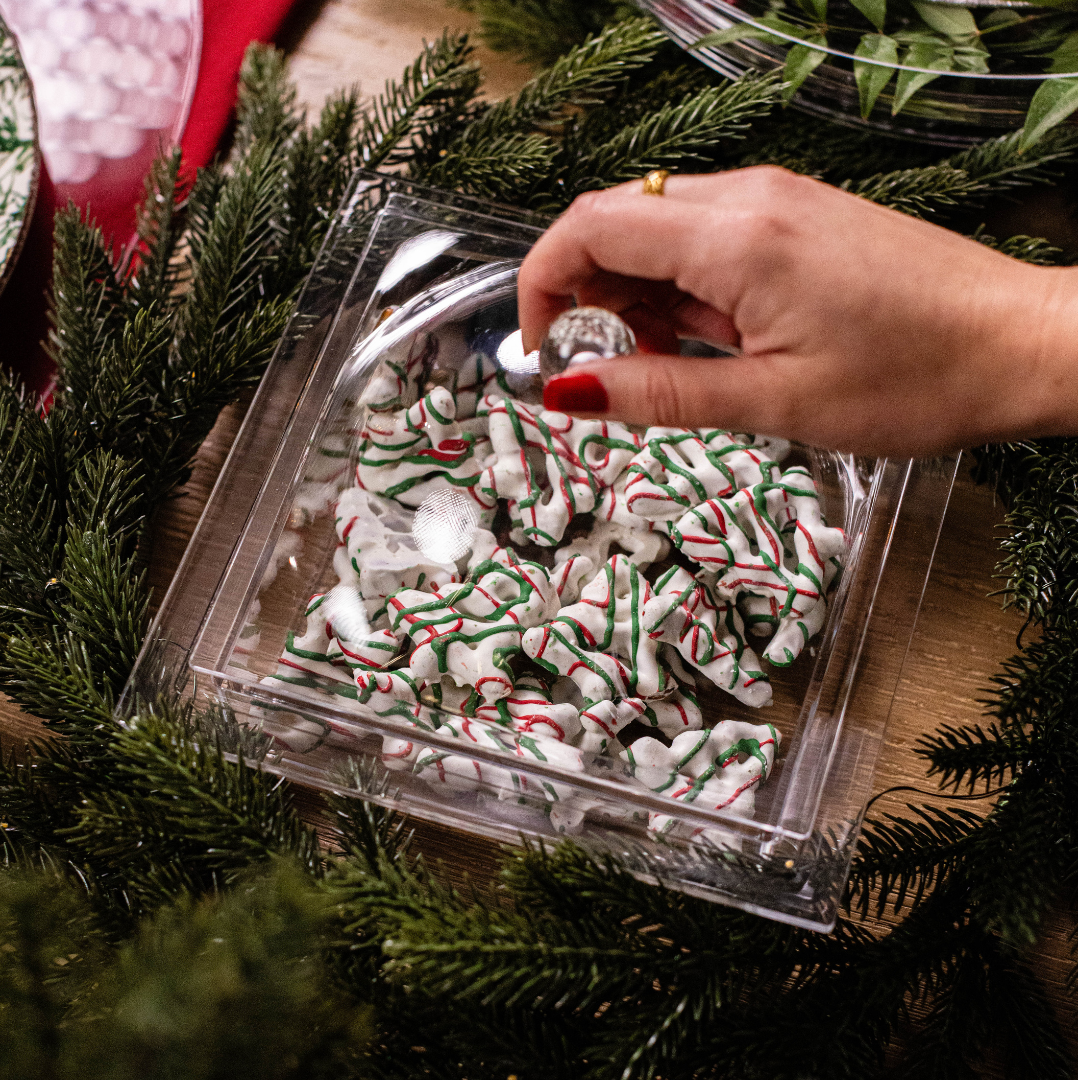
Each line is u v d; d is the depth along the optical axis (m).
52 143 0.80
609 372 0.62
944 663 0.72
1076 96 0.72
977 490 0.74
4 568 0.69
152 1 0.81
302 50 0.82
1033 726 0.67
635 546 0.69
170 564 0.74
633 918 0.66
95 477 0.69
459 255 0.72
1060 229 0.78
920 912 0.66
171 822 0.65
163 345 0.72
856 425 0.63
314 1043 0.56
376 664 0.67
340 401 0.71
